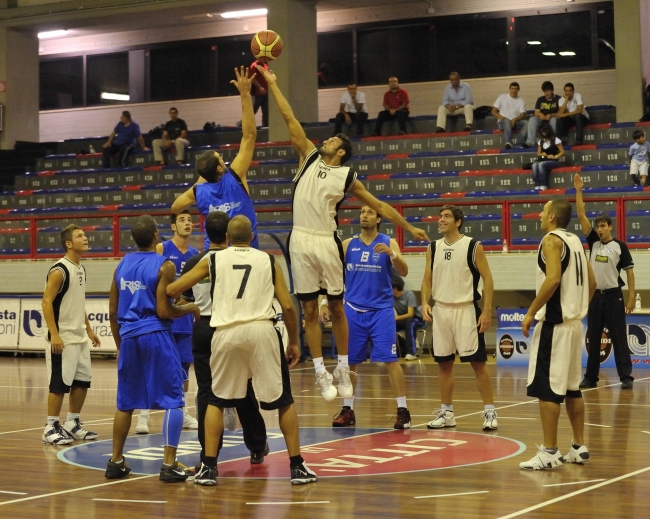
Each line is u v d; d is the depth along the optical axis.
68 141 22.86
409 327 14.55
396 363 7.80
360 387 10.95
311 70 20.67
